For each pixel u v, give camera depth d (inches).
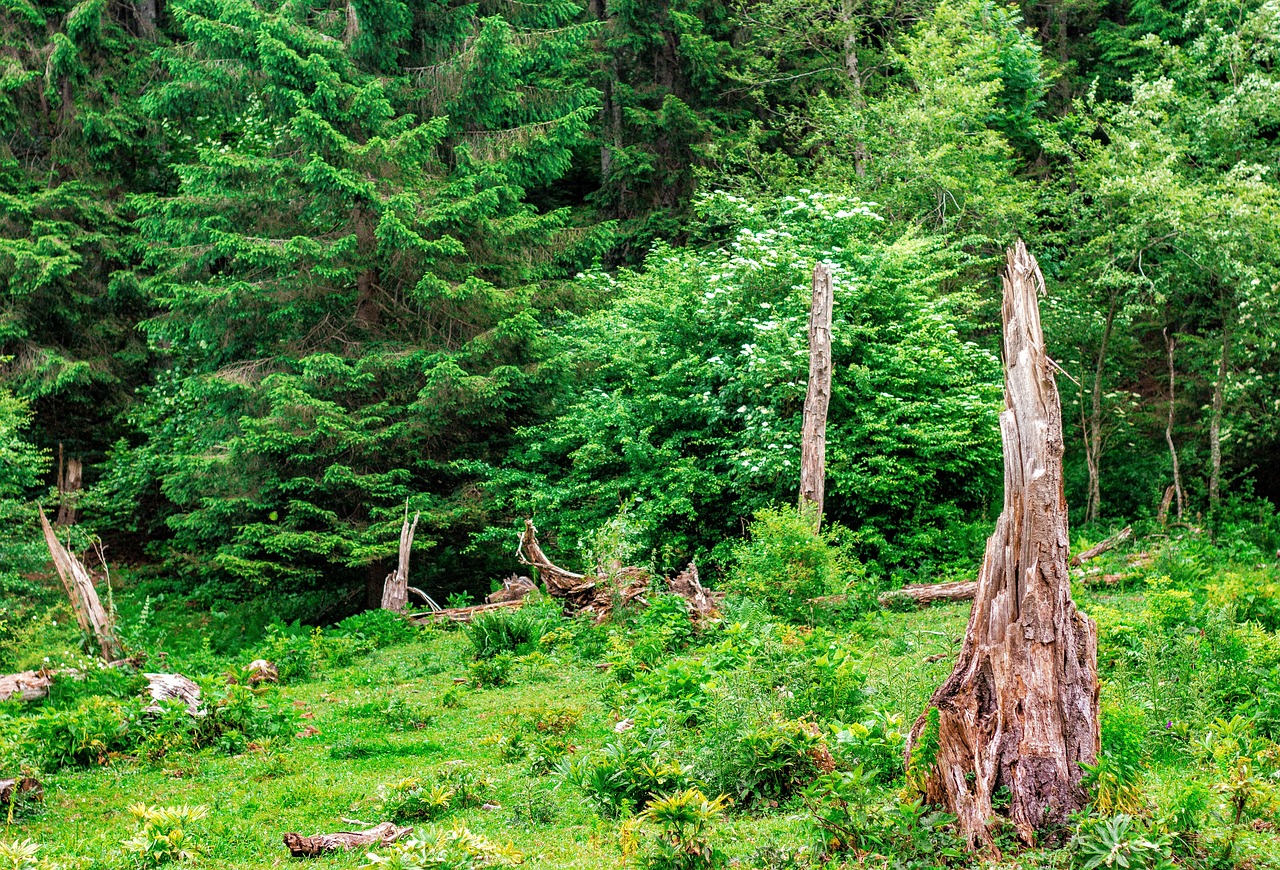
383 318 831.1
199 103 839.7
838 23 1106.1
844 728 270.4
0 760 326.6
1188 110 858.1
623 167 1155.9
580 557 775.7
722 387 740.7
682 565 750.5
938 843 217.6
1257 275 741.3
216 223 783.7
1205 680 324.2
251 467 751.7
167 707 410.3
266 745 390.3
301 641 616.1
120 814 316.2
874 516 711.1
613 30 1180.5
